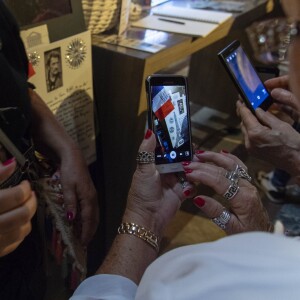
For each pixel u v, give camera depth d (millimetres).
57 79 1103
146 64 1223
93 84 1314
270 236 446
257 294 387
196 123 2543
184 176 859
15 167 698
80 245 983
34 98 976
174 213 833
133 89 1271
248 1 1892
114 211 1501
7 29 790
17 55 823
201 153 871
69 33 1105
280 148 1066
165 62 1316
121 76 1274
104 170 1451
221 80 2574
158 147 882
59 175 970
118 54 1248
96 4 1256
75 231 976
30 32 997
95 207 993
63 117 1163
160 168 866
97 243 1421
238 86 1121
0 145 729
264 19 2043
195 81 2686
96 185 1368
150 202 790
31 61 1012
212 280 412
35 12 1009
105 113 1360
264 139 1067
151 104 895
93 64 1313
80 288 690
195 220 1866
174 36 1405
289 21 521
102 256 1448
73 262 959
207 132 2465
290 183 2057
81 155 995
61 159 965
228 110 2635
